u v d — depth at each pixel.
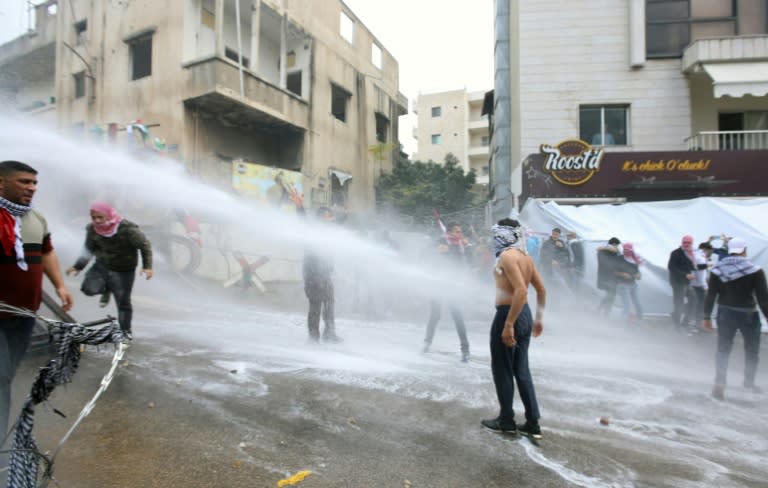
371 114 19.80
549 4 12.74
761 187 10.77
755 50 11.36
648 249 8.86
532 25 12.80
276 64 15.85
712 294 4.45
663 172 10.91
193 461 2.64
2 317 2.31
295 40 15.73
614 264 7.98
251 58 12.98
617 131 12.68
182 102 11.88
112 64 13.14
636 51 12.31
